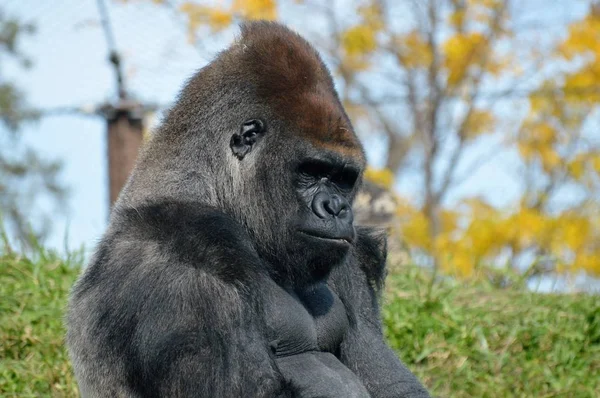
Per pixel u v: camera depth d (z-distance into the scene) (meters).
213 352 10.41
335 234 11.38
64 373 15.07
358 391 11.54
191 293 10.52
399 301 17.91
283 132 11.51
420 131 51.72
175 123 12.03
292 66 11.70
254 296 10.80
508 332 17.56
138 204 11.66
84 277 11.63
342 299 12.55
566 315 18.38
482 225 42.88
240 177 11.73
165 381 10.39
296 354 11.67
